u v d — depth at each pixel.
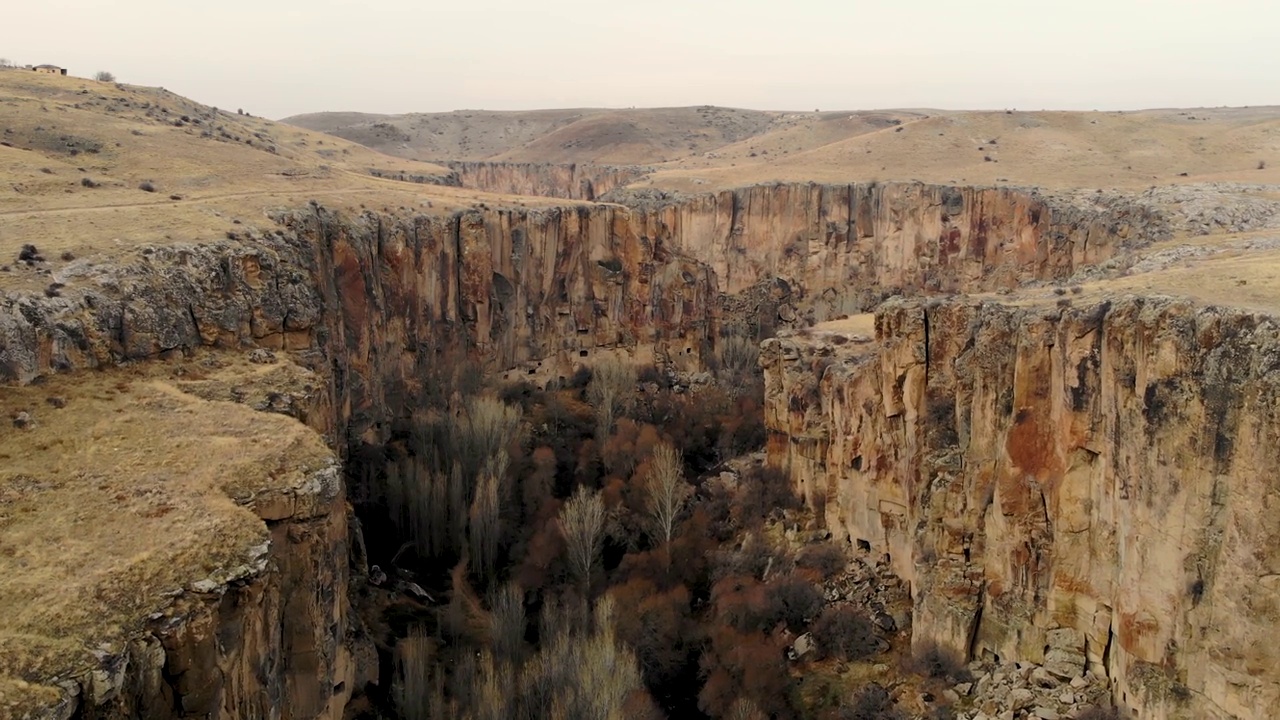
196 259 74.38
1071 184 160.25
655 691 73.62
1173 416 48.03
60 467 49.47
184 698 40.12
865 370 78.75
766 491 93.94
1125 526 52.25
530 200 157.38
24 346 57.78
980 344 61.94
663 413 130.38
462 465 102.75
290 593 51.50
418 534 94.69
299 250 92.56
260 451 53.19
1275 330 43.53
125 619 38.78
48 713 33.88
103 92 161.75
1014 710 57.09
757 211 174.88
